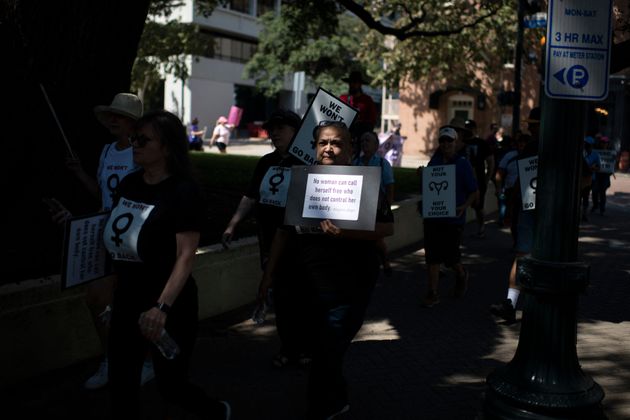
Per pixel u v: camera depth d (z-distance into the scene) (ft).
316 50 145.07
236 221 17.58
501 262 31.60
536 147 21.49
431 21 76.23
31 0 20.08
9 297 14.65
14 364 14.87
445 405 14.75
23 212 20.44
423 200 22.94
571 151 11.92
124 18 21.66
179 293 10.97
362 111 32.60
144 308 11.17
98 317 14.25
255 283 22.88
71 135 21.01
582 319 21.93
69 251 11.36
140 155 11.16
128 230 11.05
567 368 12.09
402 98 122.42
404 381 16.12
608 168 51.01
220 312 21.31
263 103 187.52
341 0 43.16
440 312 22.50
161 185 11.22
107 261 12.08
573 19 11.78
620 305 23.80
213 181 42.60
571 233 12.03
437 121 120.47
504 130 108.17
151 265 11.14
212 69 163.32
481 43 89.45
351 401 14.85
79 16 20.58
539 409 11.81
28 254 18.47
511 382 12.29
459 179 23.15
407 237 35.65
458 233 23.38
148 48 109.50
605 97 11.81
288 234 14.52
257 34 170.19
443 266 30.19
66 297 15.89
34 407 14.03
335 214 12.32
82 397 14.57
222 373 16.37
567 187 11.95
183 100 154.20
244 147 133.49
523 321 12.50
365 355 17.97
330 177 12.49
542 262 12.02
